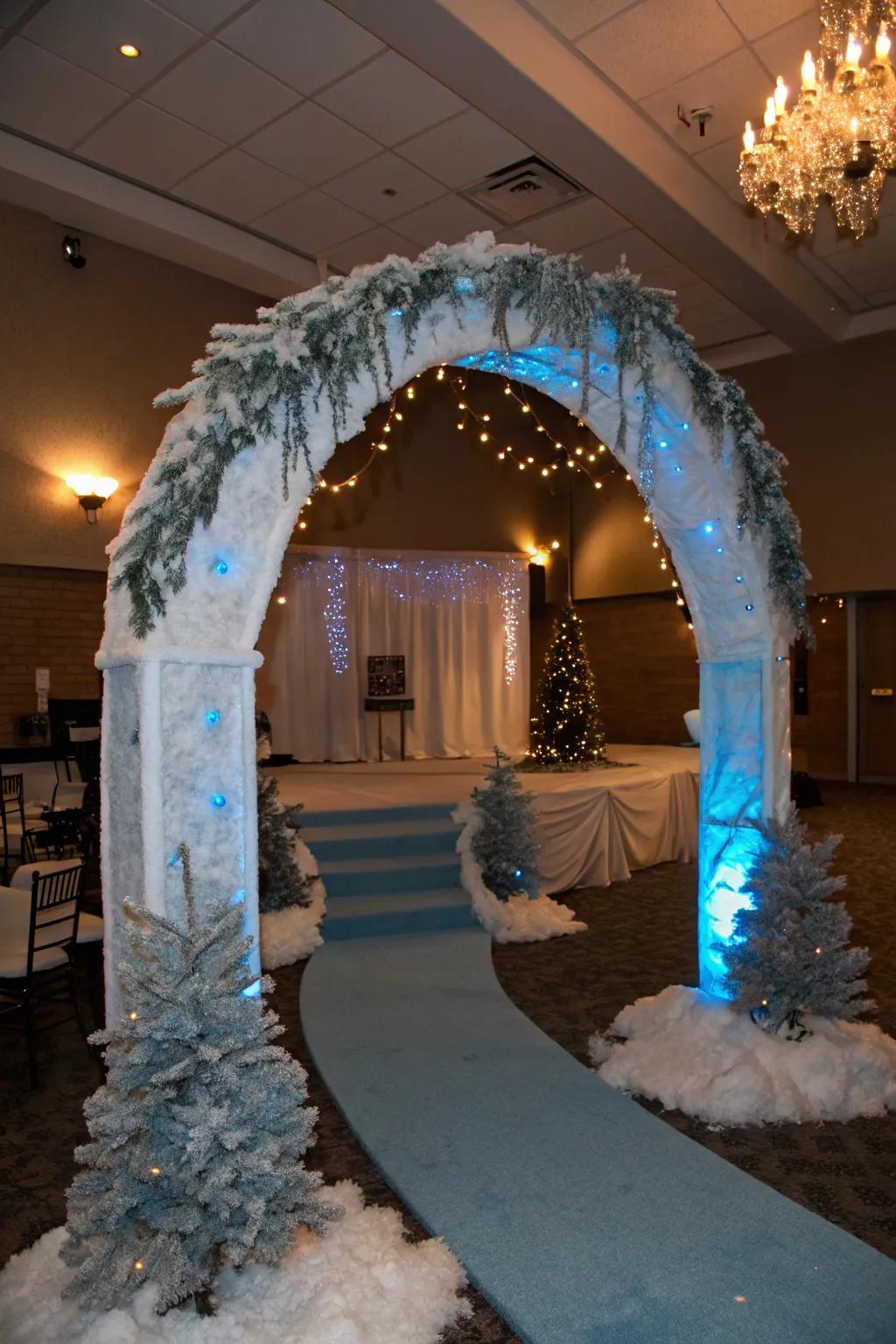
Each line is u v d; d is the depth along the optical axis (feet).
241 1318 7.81
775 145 18.17
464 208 26.91
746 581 13.71
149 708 8.52
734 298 30.35
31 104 22.20
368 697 37.06
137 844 8.71
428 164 24.52
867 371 35.04
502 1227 9.25
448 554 39.65
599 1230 9.18
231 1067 7.68
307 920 19.43
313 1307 7.95
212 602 9.06
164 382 29.68
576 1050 14.17
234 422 8.96
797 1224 9.25
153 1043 7.76
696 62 20.56
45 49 20.11
